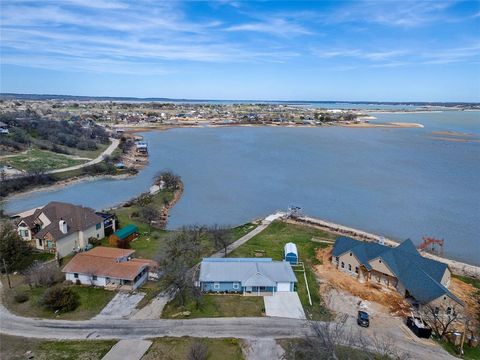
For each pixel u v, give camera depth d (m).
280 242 65.06
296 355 33.41
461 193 101.00
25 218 58.28
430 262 49.12
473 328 40.66
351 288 48.69
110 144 172.12
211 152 162.88
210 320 39.81
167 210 84.81
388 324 40.75
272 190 102.88
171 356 33.25
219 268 48.16
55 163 125.44
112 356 33.03
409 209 87.88
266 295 45.75
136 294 44.59
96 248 53.03
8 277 45.88
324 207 88.94
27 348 34.06
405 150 171.88
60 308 40.53
